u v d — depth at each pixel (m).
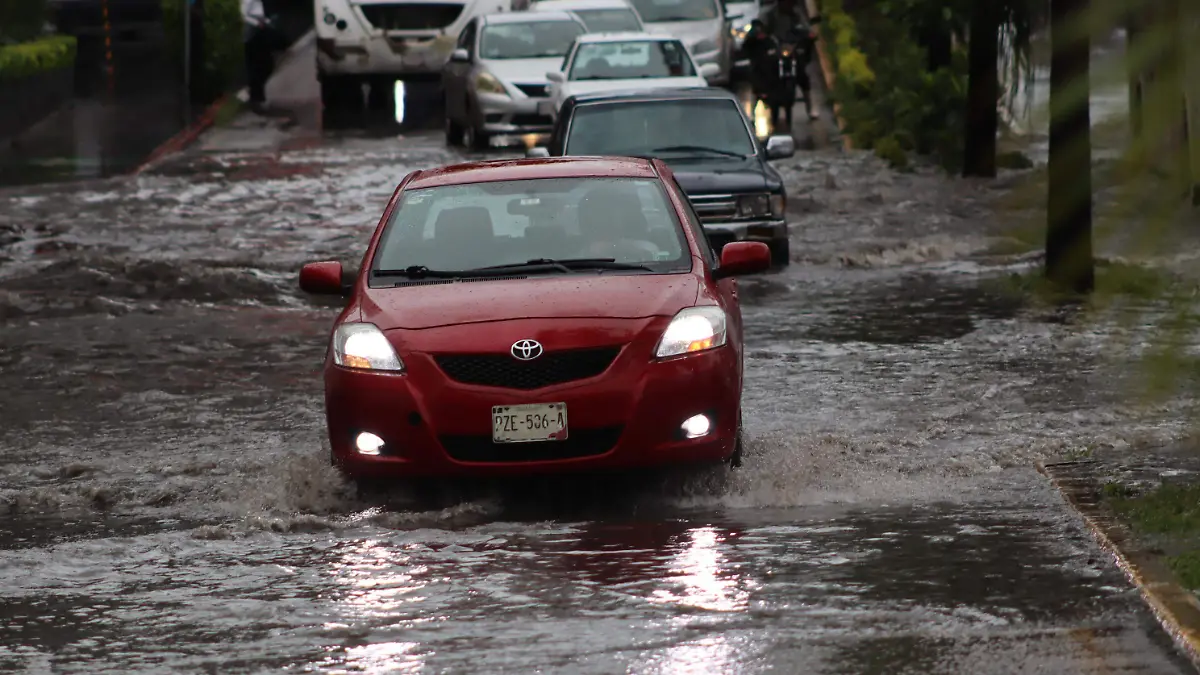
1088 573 19.50
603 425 24.88
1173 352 5.62
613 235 28.59
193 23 123.81
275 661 17.03
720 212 55.09
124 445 31.75
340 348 26.02
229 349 43.41
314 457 29.36
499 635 17.70
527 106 95.12
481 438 24.98
